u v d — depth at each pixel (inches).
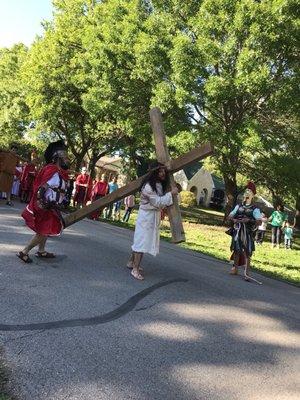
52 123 1273.4
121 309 224.1
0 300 213.2
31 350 167.5
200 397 153.0
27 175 674.2
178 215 288.2
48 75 1184.8
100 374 157.4
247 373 176.6
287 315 267.4
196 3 894.4
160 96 858.1
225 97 807.7
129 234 546.0
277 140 883.4
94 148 1455.5
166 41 874.1
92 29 1010.7
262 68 772.6
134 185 296.0
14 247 322.0
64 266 289.7
